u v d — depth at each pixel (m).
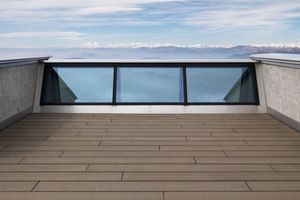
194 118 4.01
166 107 4.36
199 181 2.12
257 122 3.79
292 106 3.49
